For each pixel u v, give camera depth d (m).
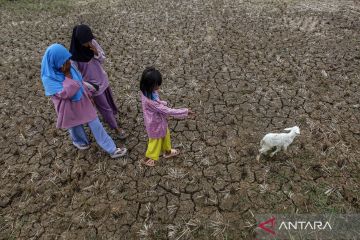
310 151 4.20
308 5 8.67
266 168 4.00
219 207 3.63
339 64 5.97
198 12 8.59
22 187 3.99
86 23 8.30
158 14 8.65
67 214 3.66
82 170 4.17
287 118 4.77
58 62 3.34
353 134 4.43
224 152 4.30
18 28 8.31
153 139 3.84
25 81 6.09
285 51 6.49
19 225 3.59
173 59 6.46
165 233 3.43
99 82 4.04
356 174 3.87
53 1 10.03
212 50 6.68
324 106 4.93
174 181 3.97
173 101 5.28
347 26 7.35
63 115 3.71
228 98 5.27
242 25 7.68
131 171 4.13
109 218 3.60
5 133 4.87
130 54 6.75
